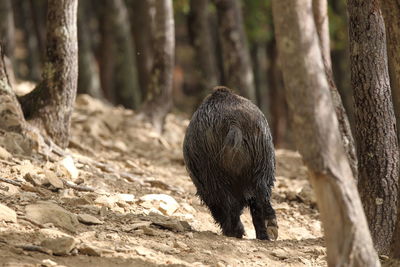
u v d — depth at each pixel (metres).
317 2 12.93
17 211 9.85
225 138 10.27
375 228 10.81
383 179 10.81
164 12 20.27
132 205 11.99
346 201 7.40
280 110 31.34
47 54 14.49
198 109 10.87
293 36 7.18
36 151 13.68
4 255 8.07
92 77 28.06
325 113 7.30
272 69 31.69
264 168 10.64
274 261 9.69
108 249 8.91
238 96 10.82
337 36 30.53
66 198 11.38
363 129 10.87
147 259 8.74
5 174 11.90
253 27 31.22
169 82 20.61
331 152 7.33
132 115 20.48
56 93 14.49
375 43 10.67
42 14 37.06
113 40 30.45
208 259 9.22
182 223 11.05
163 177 16.17
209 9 27.33
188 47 47.19
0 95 13.80
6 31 27.64
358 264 7.47
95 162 15.06
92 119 19.00
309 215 14.44
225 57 22.25
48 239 8.61
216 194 10.61
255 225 11.15
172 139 20.58
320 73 7.29
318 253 10.39
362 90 10.77
